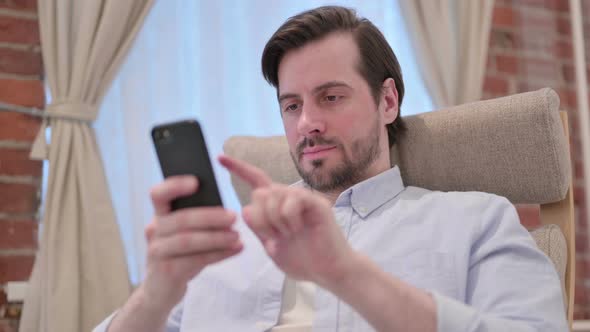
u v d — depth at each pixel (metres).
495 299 0.85
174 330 1.09
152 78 1.79
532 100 1.03
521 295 0.84
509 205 0.98
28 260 1.63
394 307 0.65
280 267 0.63
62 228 1.58
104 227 1.62
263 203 0.59
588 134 2.07
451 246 0.94
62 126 1.63
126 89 1.75
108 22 1.67
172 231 0.63
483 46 2.05
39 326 1.54
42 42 1.66
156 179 1.76
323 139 1.05
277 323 0.98
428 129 1.14
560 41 2.19
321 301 0.94
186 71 1.83
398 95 1.19
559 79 2.17
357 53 1.09
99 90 1.68
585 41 2.13
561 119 1.09
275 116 1.90
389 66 1.15
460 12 2.09
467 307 0.71
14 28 1.68
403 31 2.04
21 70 1.67
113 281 1.60
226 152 1.39
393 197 1.08
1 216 1.62
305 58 1.07
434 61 2.02
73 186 1.61
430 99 2.02
